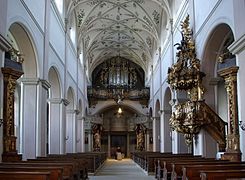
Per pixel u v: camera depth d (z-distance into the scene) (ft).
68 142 80.69
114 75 122.01
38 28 47.03
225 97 57.11
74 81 81.92
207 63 47.50
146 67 118.21
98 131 122.72
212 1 43.01
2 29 32.17
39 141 46.09
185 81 47.01
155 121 98.68
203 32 46.96
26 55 45.50
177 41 64.49
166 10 71.92
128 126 131.34
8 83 33.32
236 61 33.58
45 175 18.86
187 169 24.41
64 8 67.97
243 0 31.48
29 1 42.45
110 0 78.84
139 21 88.69
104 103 120.37
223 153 38.42
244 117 31.53
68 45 72.33
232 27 36.04
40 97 46.88
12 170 23.41
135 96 117.80
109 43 107.86
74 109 82.17
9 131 33.96
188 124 45.42
